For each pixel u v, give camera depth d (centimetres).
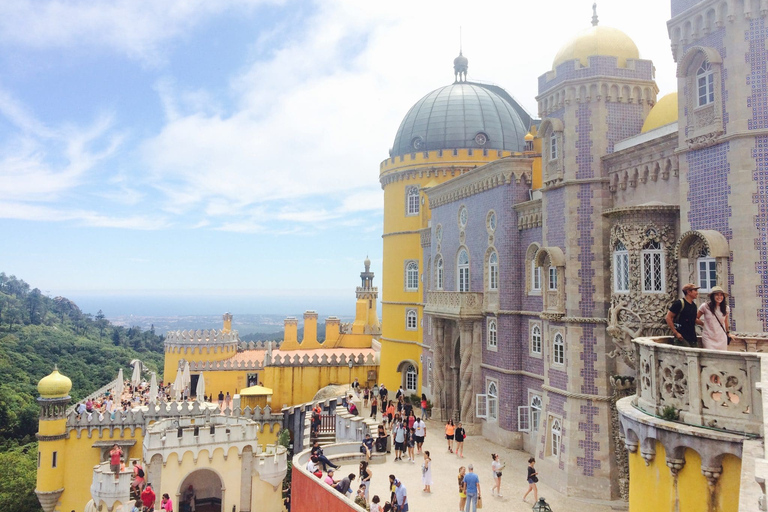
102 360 9544
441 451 3234
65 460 4703
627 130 2647
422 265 4941
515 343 3338
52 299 15125
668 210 2147
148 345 13312
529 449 3166
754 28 1784
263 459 4009
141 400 5603
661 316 2134
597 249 2581
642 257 2192
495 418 3456
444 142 5025
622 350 2288
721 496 1052
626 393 2477
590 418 2528
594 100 2627
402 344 5091
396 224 5219
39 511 5078
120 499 3478
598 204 2592
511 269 3381
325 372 6209
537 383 3142
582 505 2398
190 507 3997
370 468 2872
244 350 6906
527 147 3972
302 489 2566
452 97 5219
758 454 933
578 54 2692
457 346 4091
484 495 2494
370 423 3369
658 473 1204
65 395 4769
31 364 8200
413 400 4756
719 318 1292
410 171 5059
